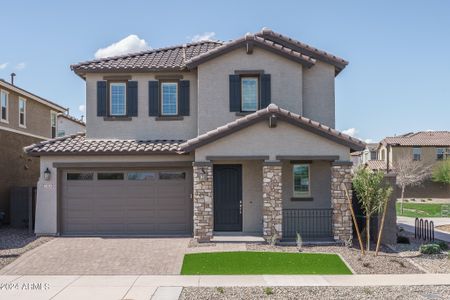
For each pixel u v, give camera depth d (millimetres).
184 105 19344
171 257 14250
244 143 16688
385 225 16812
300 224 18109
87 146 18359
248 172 18125
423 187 52594
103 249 15406
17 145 25406
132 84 19406
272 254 14516
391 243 16734
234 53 18750
